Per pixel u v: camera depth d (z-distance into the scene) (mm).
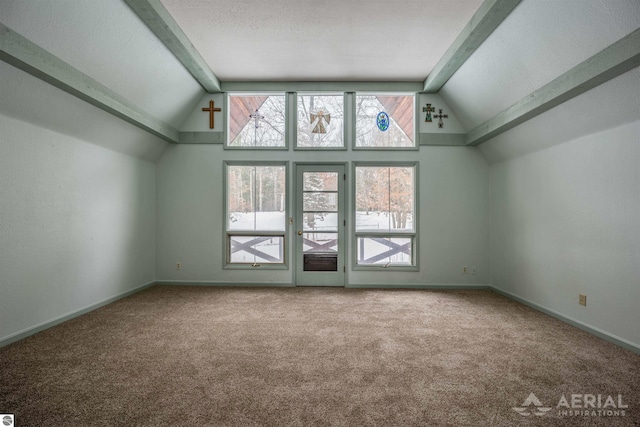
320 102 5199
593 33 2498
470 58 3836
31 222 3092
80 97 3209
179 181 5188
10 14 2291
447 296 4578
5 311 2848
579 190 3316
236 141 5211
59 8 2486
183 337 3008
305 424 1768
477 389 2125
